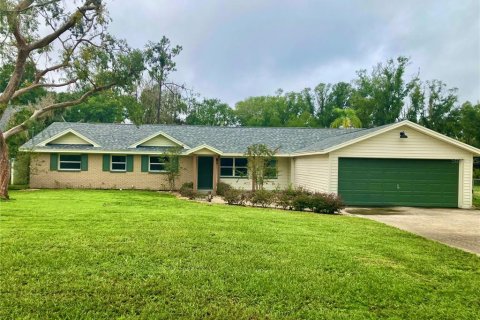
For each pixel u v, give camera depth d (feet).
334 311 13.92
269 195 48.24
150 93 135.74
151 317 12.96
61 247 21.15
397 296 15.53
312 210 44.98
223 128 87.35
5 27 48.80
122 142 75.61
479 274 18.94
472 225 36.60
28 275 16.44
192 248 21.84
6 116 91.81
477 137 139.03
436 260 21.34
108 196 54.44
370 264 19.92
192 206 44.57
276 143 78.13
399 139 53.57
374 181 53.72
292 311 13.79
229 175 75.10
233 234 26.27
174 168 69.97
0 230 25.64
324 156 55.62
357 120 134.21
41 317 12.73
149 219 31.99
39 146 70.69
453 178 54.19
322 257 20.80
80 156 72.33
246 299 14.70
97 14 56.59
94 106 146.41
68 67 58.90
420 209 50.80
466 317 13.73
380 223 35.73
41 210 36.37
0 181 47.83
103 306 13.71
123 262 18.62
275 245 23.35
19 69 53.36
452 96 139.54
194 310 13.57
